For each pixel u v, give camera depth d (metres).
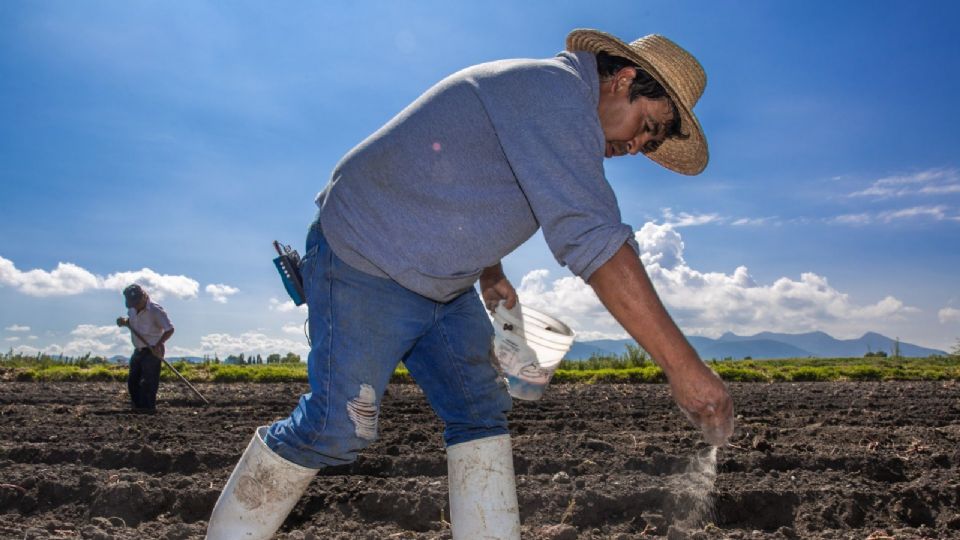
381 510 4.07
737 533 3.66
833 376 15.41
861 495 4.19
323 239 2.29
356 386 2.22
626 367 17.06
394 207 2.15
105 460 5.21
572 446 5.64
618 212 2.03
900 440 6.23
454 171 2.12
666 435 6.28
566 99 2.06
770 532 3.95
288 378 14.45
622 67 2.24
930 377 15.28
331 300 2.24
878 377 15.37
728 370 15.41
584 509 4.02
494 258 2.24
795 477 4.70
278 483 2.27
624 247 1.95
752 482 4.56
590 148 2.04
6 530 3.60
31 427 6.98
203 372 14.94
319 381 2.24
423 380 2.54
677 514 4.03
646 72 2.21
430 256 2.16
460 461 2.45
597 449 5.60
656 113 2.28
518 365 3.00
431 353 2.47
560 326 3.11
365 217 2.17
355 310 2.22
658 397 10.74
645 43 2.36
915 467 5.06
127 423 7.48
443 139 2.11
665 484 4.45
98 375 14.23
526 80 2.10
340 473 5.00
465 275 2.24
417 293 2.26
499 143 2.11
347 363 2.21
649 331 1.92
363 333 2.22
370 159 2.16
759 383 14.32
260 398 10.48
